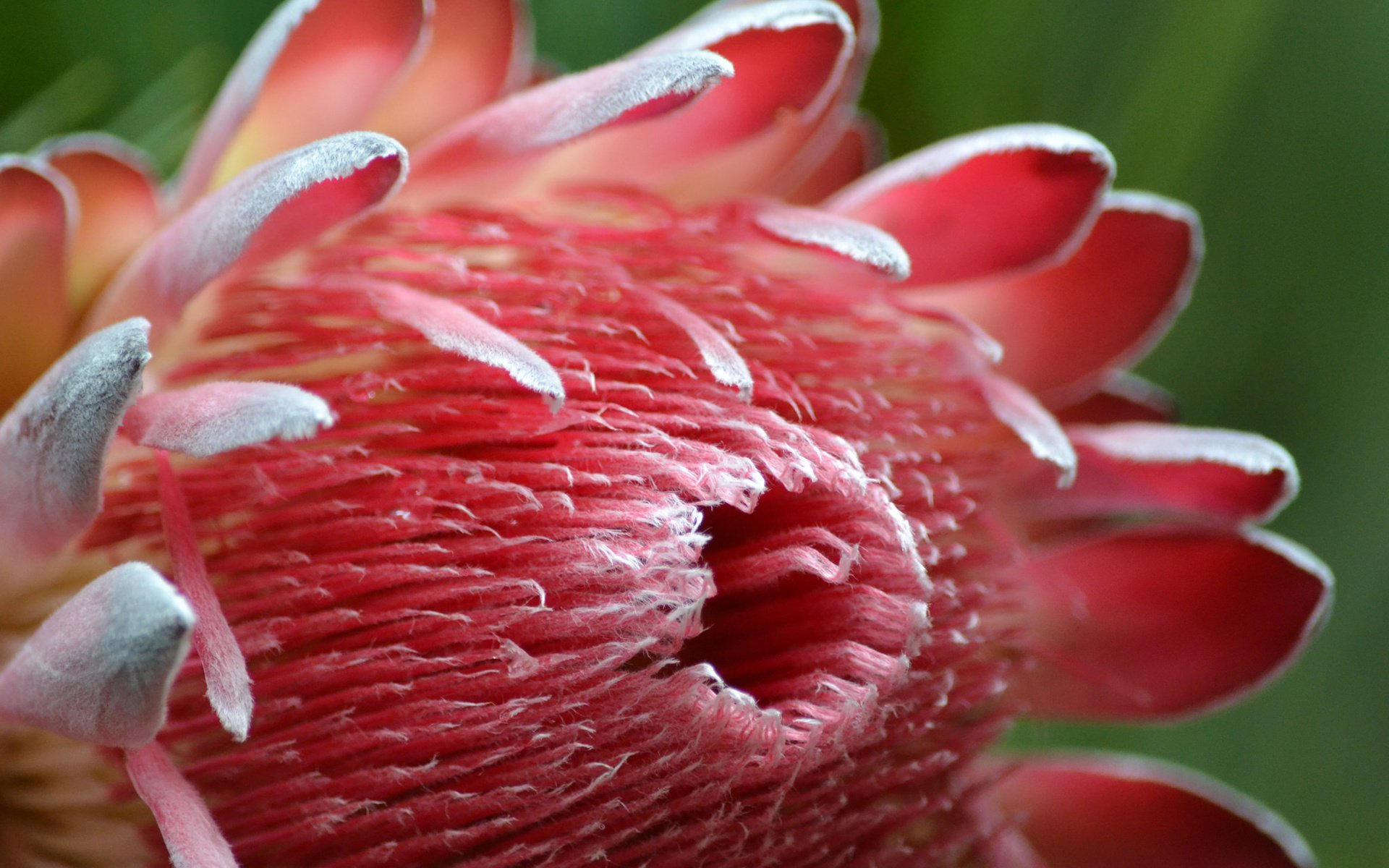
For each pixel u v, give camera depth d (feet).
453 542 0.88
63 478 0.87
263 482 0.89
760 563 0.89
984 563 0.95
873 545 0.89
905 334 0.95
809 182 1.03
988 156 0.93
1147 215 0.97
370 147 0.87
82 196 0.93
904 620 0.88
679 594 0.87
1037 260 0.96
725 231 0.94
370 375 0.89
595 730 0.88
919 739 0.94
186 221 0.90
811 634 0.90
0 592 0.91
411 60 0.92
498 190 0.95
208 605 0.87
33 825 0.93
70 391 0.87
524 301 0.92
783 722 0.88
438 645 0.88
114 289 0.92
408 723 0.88
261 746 0.89
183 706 0.89
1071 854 1.04
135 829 0.92
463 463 0.89
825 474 0.88
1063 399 1.01
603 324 0.91
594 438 0.89
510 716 0.88
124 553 0.91
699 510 0.90
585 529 0.88
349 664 0.88
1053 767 1.04
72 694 0.85
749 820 0.90
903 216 0.95
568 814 0.89
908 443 0.93
